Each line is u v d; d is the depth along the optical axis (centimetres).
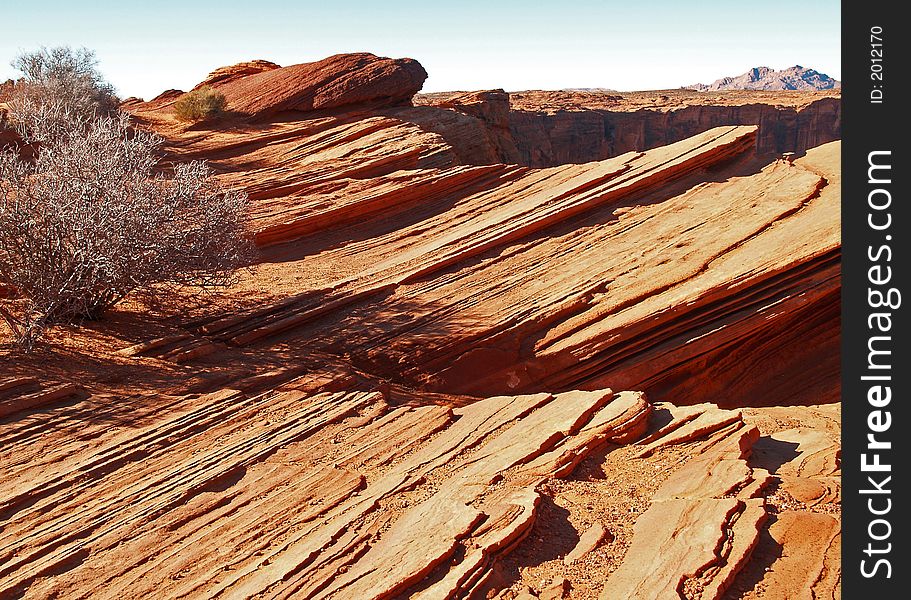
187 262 1077
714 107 8094
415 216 1761
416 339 1173
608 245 1418
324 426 829
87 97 2477
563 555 601
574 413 839
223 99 2755
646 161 1691
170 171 2097
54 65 2538
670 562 577
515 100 8606
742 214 1427
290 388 929
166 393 881
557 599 544
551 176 1859
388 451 783
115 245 987
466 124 3028
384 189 1816
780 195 1457
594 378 1217
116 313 1127
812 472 768
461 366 1166
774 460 816
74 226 973
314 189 1886
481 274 1379
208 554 597
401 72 3078
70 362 929
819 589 562
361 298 1299
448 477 725
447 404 1032
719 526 618
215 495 678
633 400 865
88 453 735
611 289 1281
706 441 815
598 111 7550
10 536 608
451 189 1848
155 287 1202
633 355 1226
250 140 2516
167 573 573
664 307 1209
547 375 1196
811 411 1062
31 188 1034
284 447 778
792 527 639
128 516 638
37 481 679
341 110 2930
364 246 1617
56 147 1084
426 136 2511
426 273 1383
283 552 596
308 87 2903
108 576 568
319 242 1631
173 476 702
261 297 1280
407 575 548
